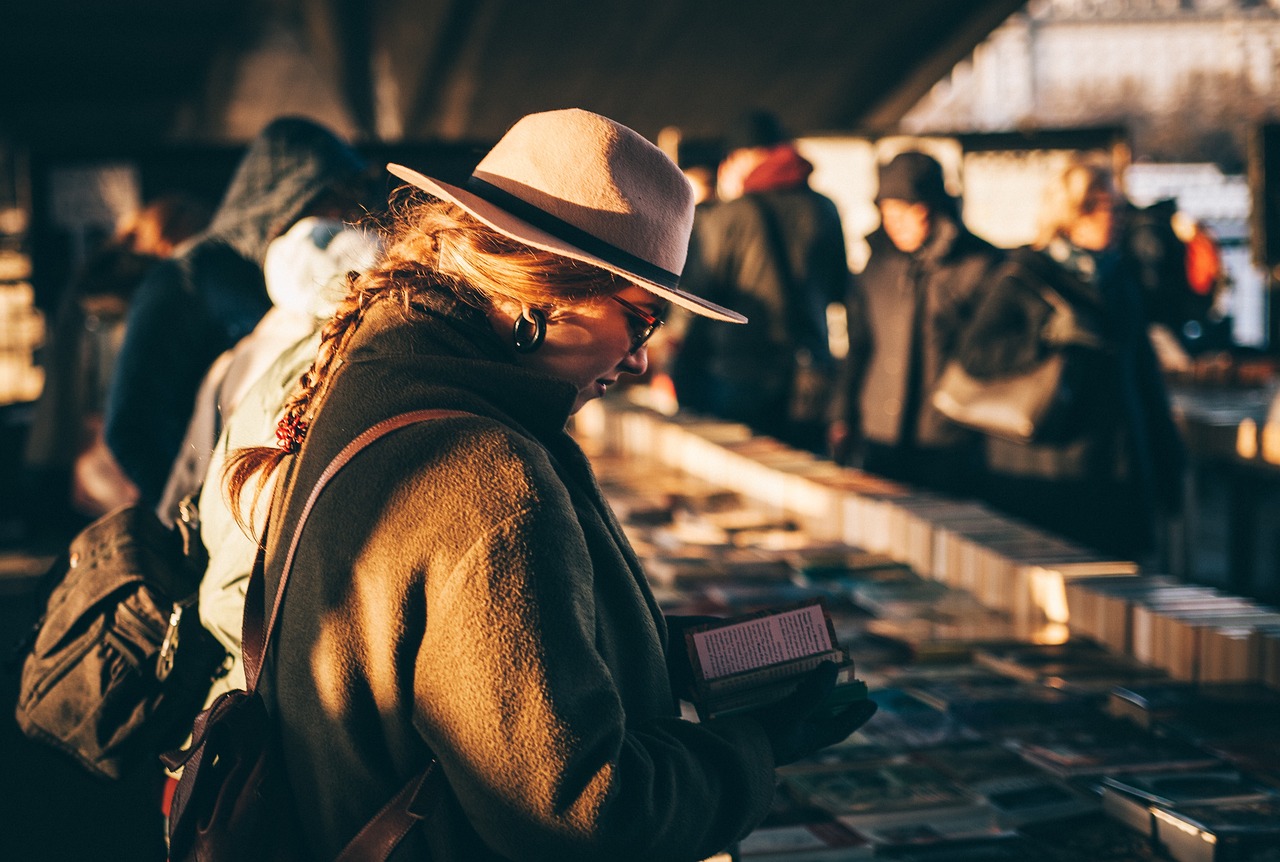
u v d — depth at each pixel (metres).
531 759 1.07
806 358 6.18
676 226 1.28
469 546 1.10
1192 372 6.73
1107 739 2.14
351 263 2.24
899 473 4.77
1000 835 1.82
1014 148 8.45
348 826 1.19
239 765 1.23
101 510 4.72
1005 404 4.13
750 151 6.09
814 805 1.91
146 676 1.61
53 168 7.41
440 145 7.46
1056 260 4.18
